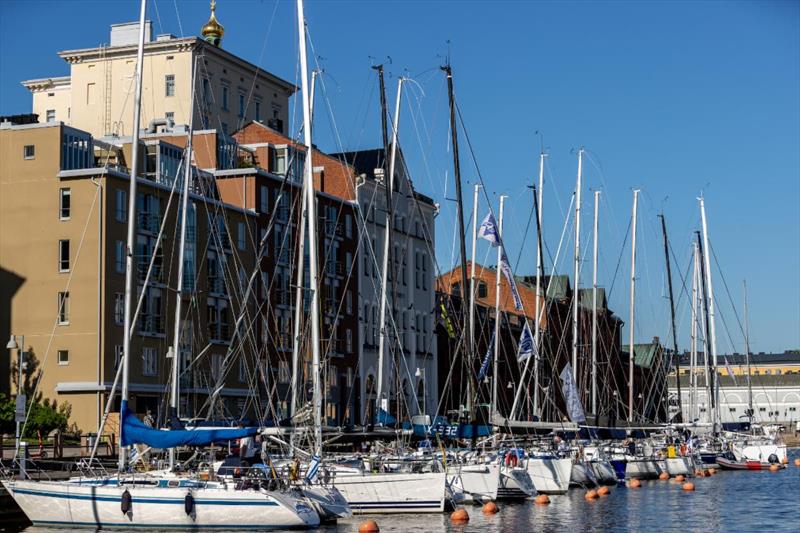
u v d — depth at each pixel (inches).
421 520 2143.2
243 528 1830.7
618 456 3604.8
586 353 4584.2
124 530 1851.6
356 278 4598.9
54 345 3289.9
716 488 3329.2
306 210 3006.9
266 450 2222.0
